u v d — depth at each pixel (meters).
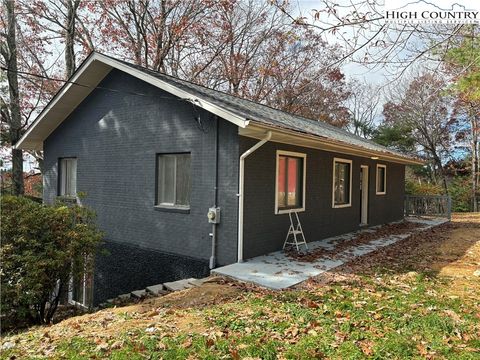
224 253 7.27
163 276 8.19
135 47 19.20
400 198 15.66
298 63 17.80
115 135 9.40
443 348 3.47
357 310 4.49
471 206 25.84
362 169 12.57
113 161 9.45
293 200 8.84
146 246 8.64
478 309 4.55
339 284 5.70
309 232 9.30
